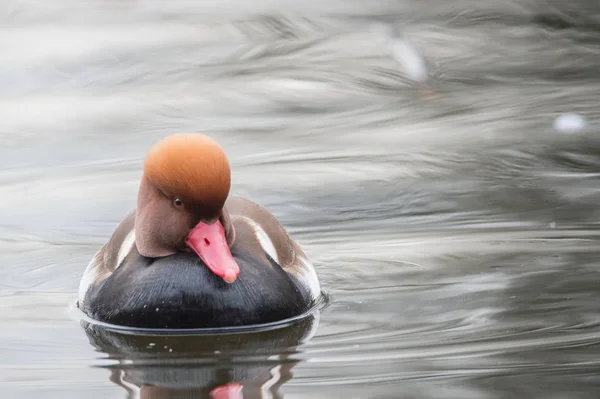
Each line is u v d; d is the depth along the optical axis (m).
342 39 21.70
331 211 12.80
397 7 23.97
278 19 23.20
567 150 15.03
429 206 12.88
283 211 12.85
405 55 20.02
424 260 11.07
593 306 9.55
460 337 8.88
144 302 8.95
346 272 10.80
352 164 14.62
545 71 19.45
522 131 16.00
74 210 12.94
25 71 19.45
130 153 15.16
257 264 9.22
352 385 7.83
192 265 8.97
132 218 9.91
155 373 8.20
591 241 11.41
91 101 17.88
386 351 8.59
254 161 14.77
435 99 17.94
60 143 15.62
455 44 21.28
